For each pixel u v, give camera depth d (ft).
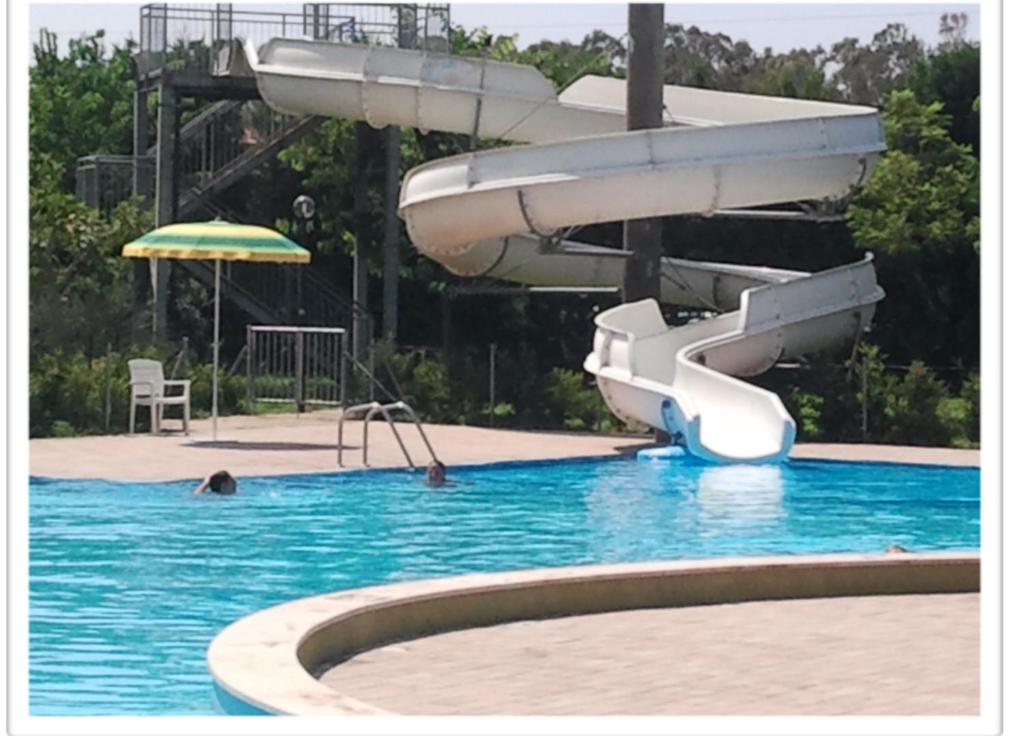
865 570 33.76
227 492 53.83
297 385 84.74
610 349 76.28
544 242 83.97
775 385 87.81
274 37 97.30
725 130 79.66
